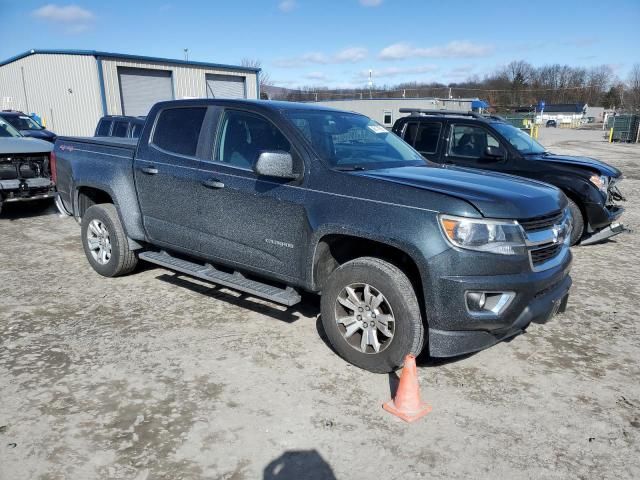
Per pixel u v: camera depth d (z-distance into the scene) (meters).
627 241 8.27
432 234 3.39
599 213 7.30
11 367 3.83
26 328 4.51
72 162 5.96
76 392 3.52
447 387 3.69
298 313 4.95
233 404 3.42
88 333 4.43
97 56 24.84
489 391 3.64
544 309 3.66
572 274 6.42
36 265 6.36
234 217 4.45
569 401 3.54
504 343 4.42
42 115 28.23
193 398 3.47
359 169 4.08
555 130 65.88
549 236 3.67
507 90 92.00
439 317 3.42
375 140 4.83
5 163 8.66
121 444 3.00
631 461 2.93
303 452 2.96
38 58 27.25
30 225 8.74
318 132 4.37
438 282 3.37
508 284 3.38
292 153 4.17
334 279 3.88
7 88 30.67
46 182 9.03
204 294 5.41
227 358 4.04
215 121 4.73
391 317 3.63
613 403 3.53
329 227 3.80
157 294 5.39
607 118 57.28
